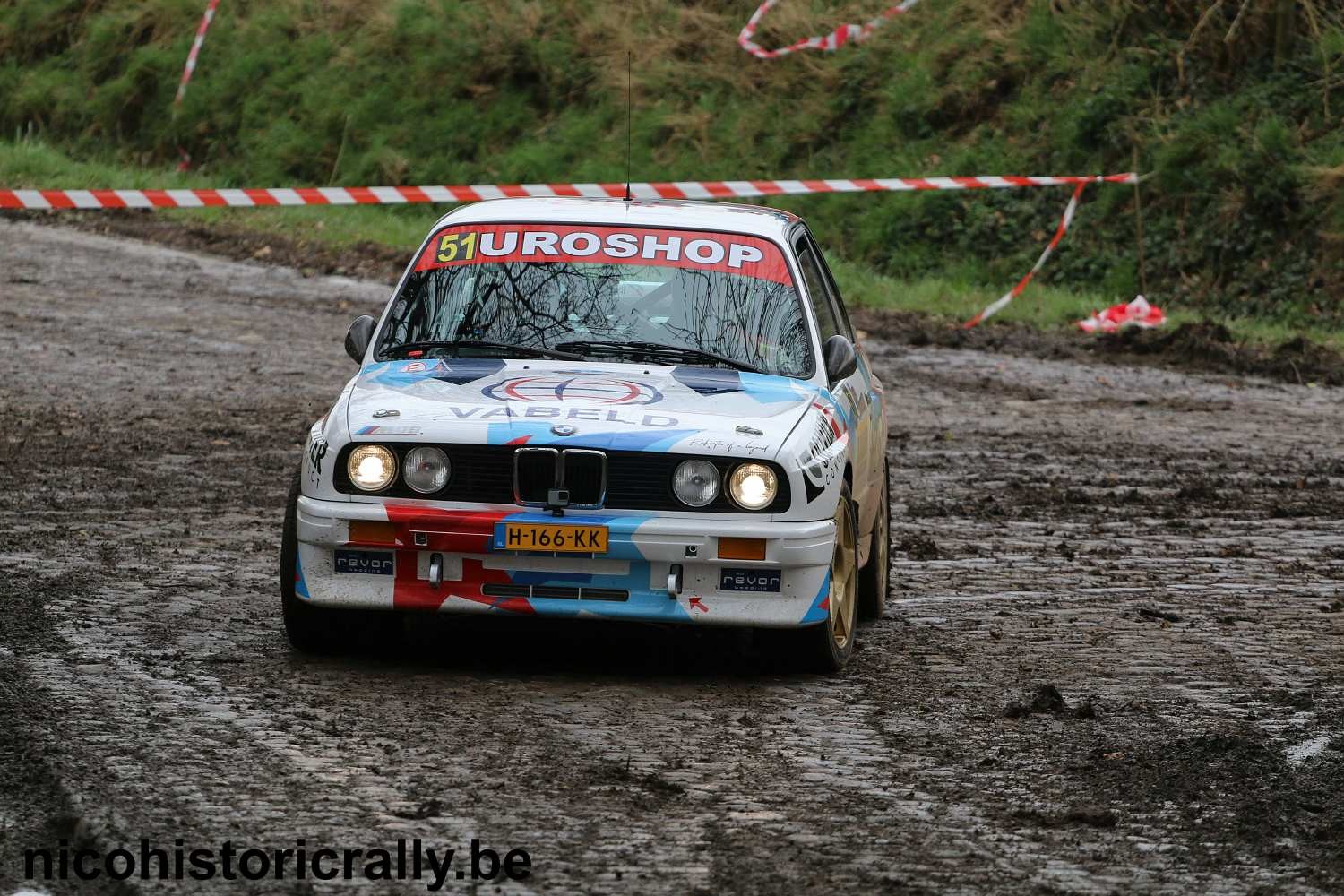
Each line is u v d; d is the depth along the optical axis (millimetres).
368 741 19484
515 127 107000
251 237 85688
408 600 22406
